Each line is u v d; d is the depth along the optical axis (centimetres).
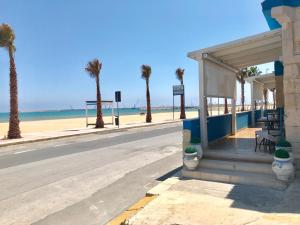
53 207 602
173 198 599
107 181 792
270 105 2852
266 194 611
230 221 473
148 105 3888
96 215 557
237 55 1023
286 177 650
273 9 694
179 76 4547
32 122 5228
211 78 997
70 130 2702
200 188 671
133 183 768
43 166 1014
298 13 702
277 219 474
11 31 2017
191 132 845
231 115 1322
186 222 475
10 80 2047
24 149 1519
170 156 1155
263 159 773
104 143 1636
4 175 888
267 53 1025
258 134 919
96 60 2952
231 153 829
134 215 513
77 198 656
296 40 705
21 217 553
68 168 966
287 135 718
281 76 1094
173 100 4431
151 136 1967
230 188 664
